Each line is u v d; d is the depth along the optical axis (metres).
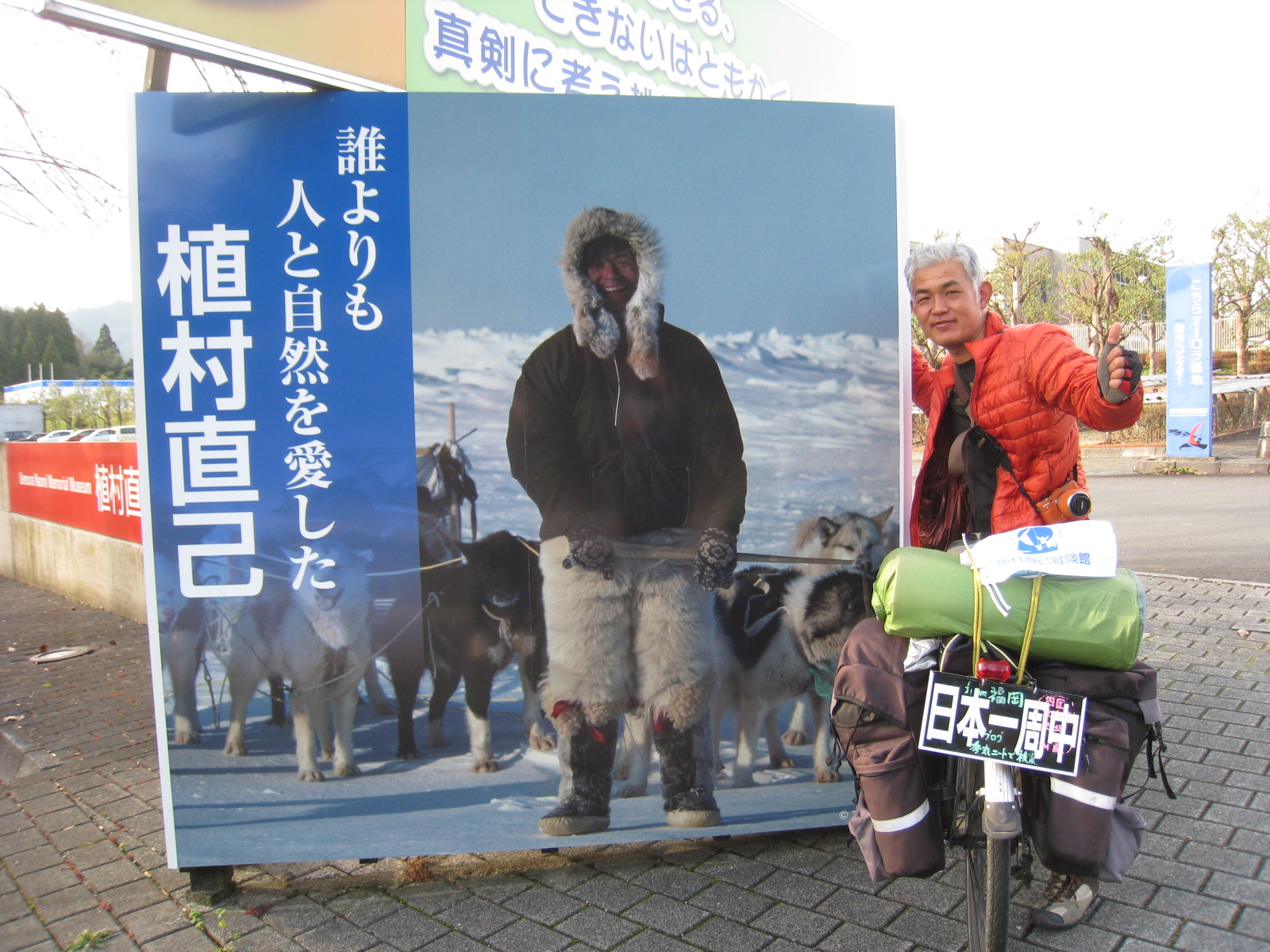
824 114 2.70
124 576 7.34
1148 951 2.33
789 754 2.81
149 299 2.54
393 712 2.68
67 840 3.34
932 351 12.05
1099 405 2.19
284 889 2.81
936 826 2.16
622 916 2.58
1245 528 9.12
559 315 2.63
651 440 2.69
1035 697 1.96
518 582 2.67
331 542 2.62
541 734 2.71
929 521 2.71
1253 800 3.17
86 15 2.06
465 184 2.58
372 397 2.60
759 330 2.71
